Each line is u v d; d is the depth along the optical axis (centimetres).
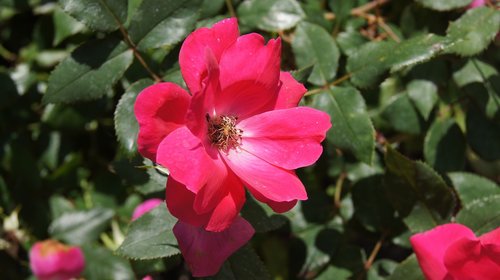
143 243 34
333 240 42
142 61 37
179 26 36
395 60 37
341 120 38
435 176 37
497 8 40
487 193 40
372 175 42
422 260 34
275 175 32
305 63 40
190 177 29
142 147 30
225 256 33
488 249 32
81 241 46
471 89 42
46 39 49
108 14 36
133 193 48
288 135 32
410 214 38
